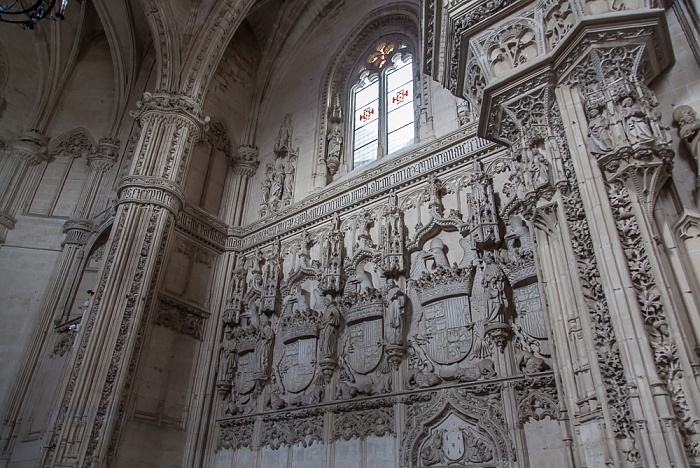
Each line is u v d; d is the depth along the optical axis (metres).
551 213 6.86
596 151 6.16
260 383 13.61
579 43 6.64
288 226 15.78
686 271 5.59
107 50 23.66
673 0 6.93
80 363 12.34
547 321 7.09
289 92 19.67
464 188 12.09
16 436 15.68
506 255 10.23
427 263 11.92
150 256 14.12
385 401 10.86
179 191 15.39
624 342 5.26
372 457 10.63
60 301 17.95
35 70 22.05
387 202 13.41
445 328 10.73
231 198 18.05
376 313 11.80
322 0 20.28
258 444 12.79
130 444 12.33
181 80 16.88
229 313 15.32
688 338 5.21
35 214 19.91
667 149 5.80
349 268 13.23
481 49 8.06
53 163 21.19
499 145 11.69
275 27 20.80
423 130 13.96
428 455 9.83
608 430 5.29
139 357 13.09
